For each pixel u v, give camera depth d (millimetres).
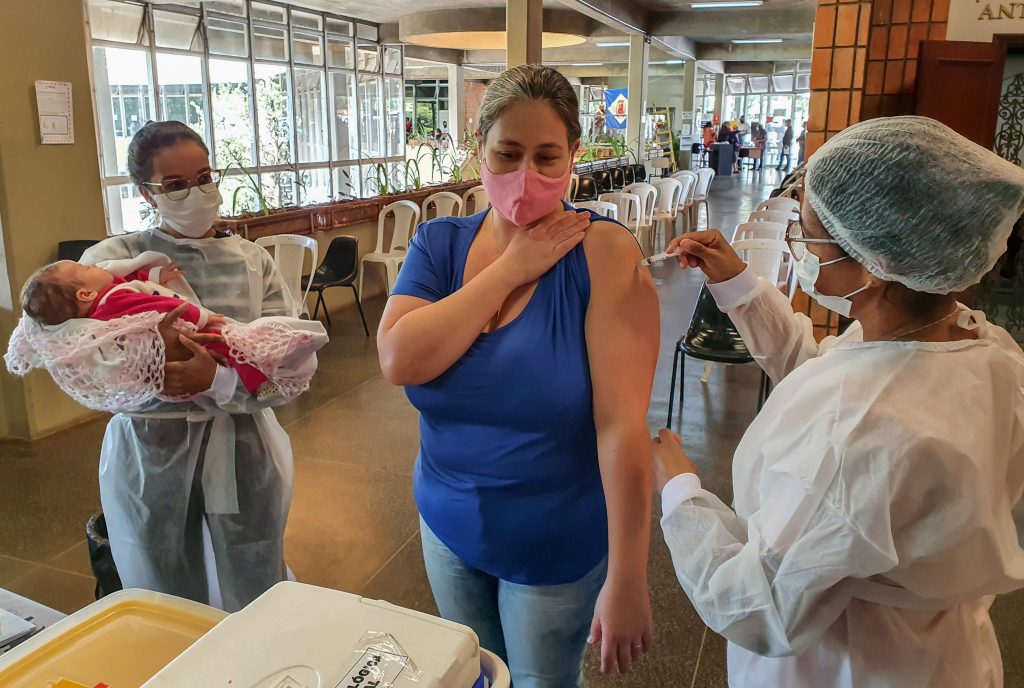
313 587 953
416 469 1357
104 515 1812
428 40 14672
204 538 1690
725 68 24594
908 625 983
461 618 1338
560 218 1162
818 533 894
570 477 1176
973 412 882
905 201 889
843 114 4441
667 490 1120
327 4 12469
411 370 1131
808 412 950
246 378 1466
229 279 1665
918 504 866
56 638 1038
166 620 1089
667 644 2260
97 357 1322
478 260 1244
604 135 14820
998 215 893
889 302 979
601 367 1114
